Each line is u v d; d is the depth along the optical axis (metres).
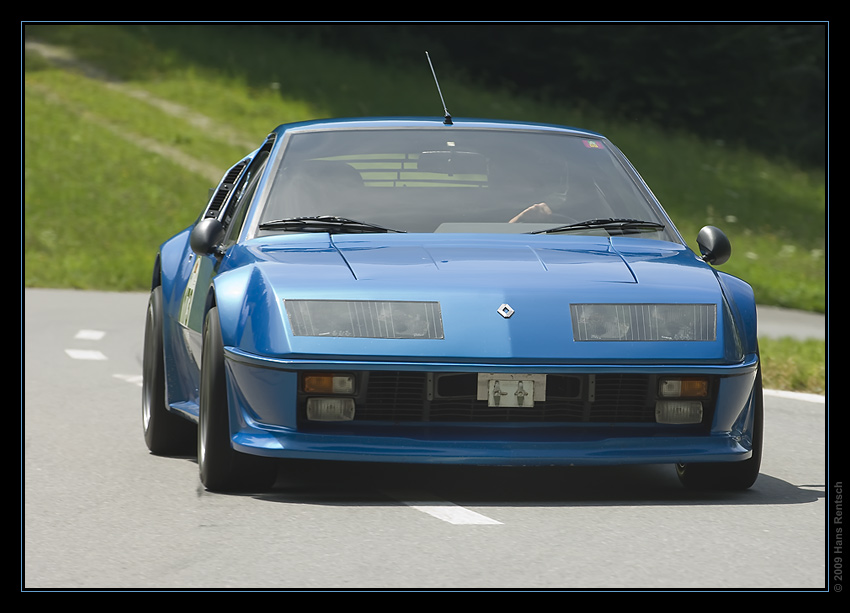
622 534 13.37
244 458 15.21
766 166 118.62
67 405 24.53
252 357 14.61
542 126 19.00
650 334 14.66
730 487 15.93
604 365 14.40
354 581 11.46
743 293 15.77
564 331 14.51
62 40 116.06
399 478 16.64
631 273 15.51
